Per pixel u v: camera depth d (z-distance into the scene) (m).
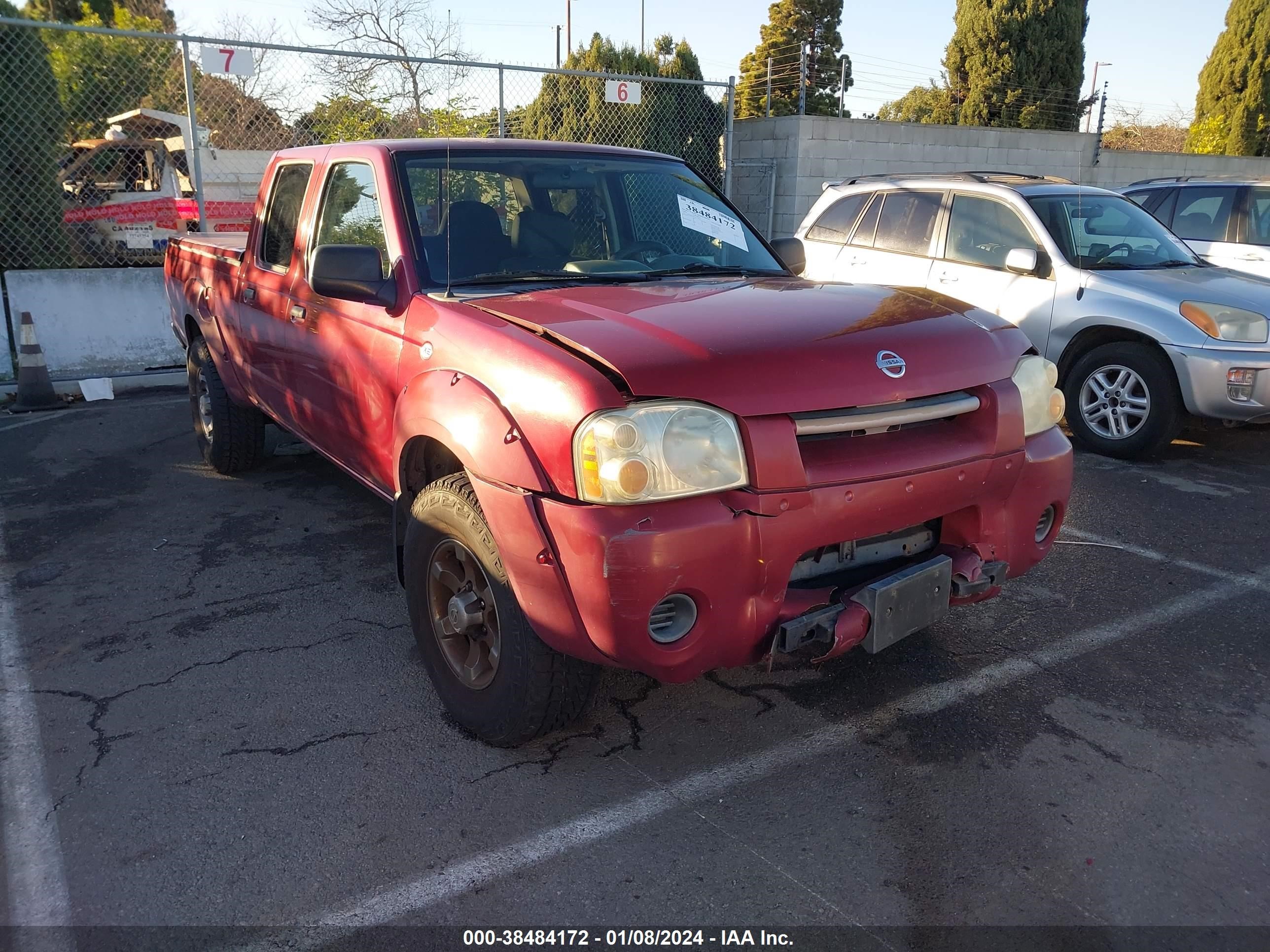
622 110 14.01
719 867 2.58
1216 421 7.00
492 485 2.71
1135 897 2.48
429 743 3.15
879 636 2.76
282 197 4.75
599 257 3.92
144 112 12.98
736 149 15.69
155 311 9.24
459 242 3.65
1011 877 2.55
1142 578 4.56
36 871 2.54
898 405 2.83
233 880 2.51
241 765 3.01
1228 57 25.38
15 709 3.33
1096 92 17.81
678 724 3.29
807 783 2.96
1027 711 3.38
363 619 4.06
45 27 8.24
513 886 2.50
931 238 7.73
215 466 6.07
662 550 2.46
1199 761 3.08
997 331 3.20
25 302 8.70
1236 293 6.38
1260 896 2.49
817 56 31.69
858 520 2.71
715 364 2.60
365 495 5.75
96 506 5.54
